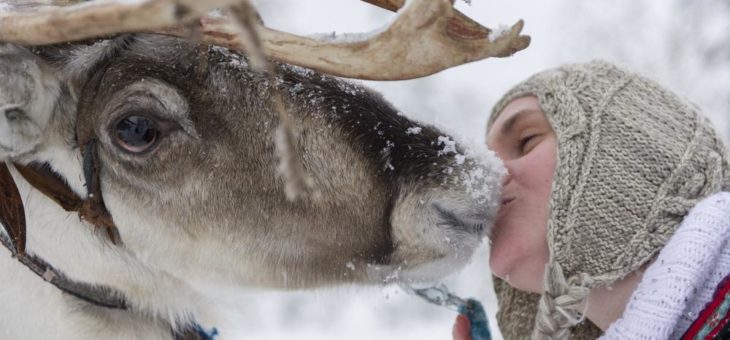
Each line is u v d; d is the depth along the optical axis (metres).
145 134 3.08
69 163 3.14
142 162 3.12
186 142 3.11
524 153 3.11
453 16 2.61
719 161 2.71
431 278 3.21
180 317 3.54
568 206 2.74
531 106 3.07
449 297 3.45
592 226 2.71
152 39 3.11
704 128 2.80
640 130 2.77
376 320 8.98
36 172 3.11
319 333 8.73
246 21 1.73
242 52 3.04
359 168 3.12
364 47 2.60
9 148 2.99
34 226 3.18
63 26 2.09
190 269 3.34
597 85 2.92
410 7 2.55
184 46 3.11
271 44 2.67
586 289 2.69
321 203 3.15
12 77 2.94
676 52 10.21
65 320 3.25
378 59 2.59
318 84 3.18
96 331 3.32
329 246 3.22
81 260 3.25
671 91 2.93
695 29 10.27
